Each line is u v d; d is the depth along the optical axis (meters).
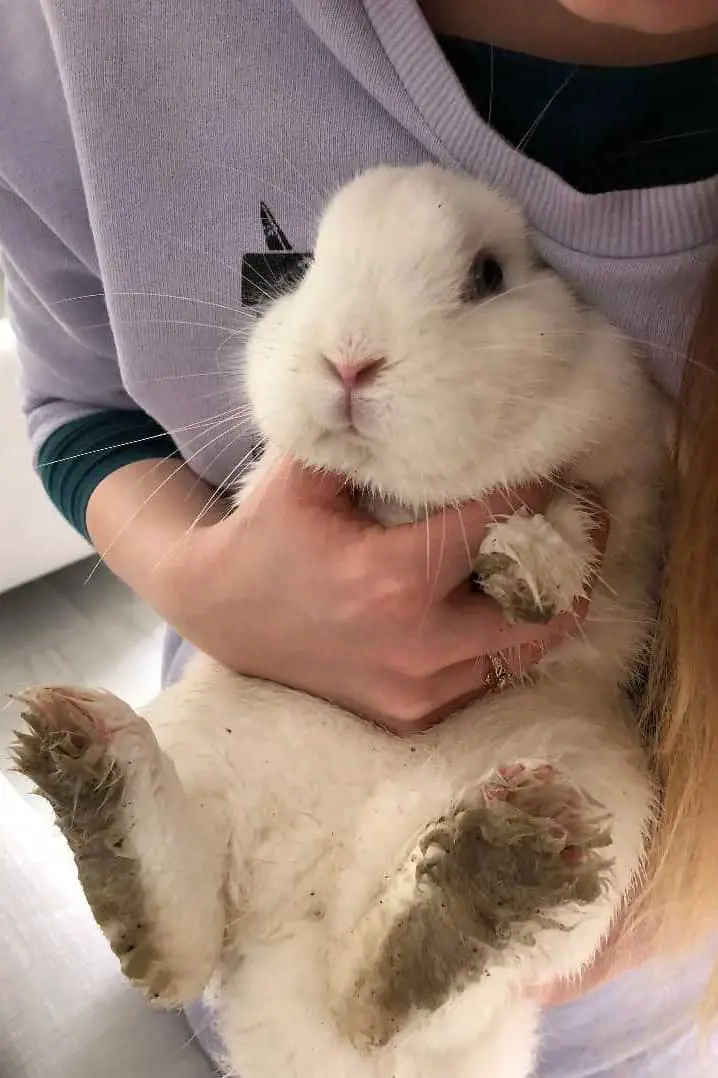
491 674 0.29
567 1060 0.38
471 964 0.22
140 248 0.32
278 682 0.30
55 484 0.42
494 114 0.27
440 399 0.24
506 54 0.26
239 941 0.26
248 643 0.30
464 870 0.22
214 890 0.26
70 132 0.34
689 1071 0.39
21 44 0.34
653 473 0.28
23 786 0.50
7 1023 0.35
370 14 0.26
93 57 0.30
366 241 0.25
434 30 0.27
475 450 0.25
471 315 0.25
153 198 0.32
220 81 0.29
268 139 0.29
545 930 0.22
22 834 0.41
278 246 0.30
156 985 0.25
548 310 0.26
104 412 0.42
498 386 0.25
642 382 0.27
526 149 0.27
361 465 0.27
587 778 0.25
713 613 0.25
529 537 0.25
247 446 0.36
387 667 0.28
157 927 0.24
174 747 0.28
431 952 0.22
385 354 0.24
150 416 0.40
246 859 0.26
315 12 0.26
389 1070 0.26
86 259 0.37
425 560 0.27
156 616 0.68
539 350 0.25
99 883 0.23
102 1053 0.34
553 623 0.27
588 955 0.26
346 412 0.25
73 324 0.39
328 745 0.28
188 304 0.33
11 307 0.42
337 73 0.28
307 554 0.29
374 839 0.26
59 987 0.36
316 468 0.29
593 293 0.26
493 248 0.26
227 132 0.30
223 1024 0.27
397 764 0.27
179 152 0.31
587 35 0.25
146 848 0.24
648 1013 0.36
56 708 0.23
